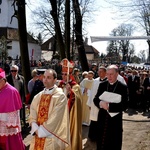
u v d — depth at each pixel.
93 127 6.69
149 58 36.91
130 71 14.91
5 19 51.78
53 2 12.00
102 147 4.72
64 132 4.16
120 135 4.70
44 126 4.05
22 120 7.62
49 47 58.56
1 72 4.85
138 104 13.31
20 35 9.88
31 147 4.29
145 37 7.89
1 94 4.79
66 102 4.22
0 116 4.74
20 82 7.39
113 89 4.73
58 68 18.78
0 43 36.62
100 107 4.71
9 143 4.80
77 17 13.80
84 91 8.34
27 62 9.88
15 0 9.96
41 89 6.79
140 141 6.77
